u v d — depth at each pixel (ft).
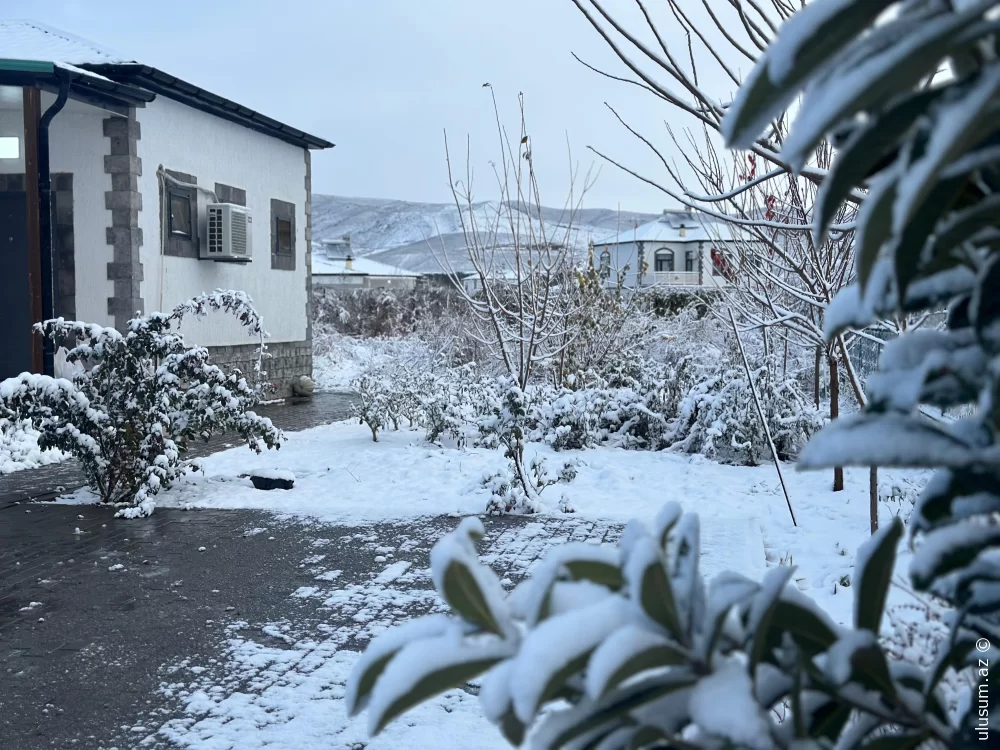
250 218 54.85
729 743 2.43
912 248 2.35
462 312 71.77
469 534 2.90
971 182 2.68
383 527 25.08
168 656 15.31
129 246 45.44
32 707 13.25
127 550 22.52
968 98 1.87
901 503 23.80
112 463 27.63
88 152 45.50
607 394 40.19
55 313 46.01
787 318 19.61
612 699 2.49
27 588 19.31
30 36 49.83
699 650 2.55
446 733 12.21
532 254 37.93
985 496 2.80
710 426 35.45
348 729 12.43
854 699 2.82
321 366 79.56
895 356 2.75
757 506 27.14
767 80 2.20
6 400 26.45
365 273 165.07
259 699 13.50
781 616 2.88
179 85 47.01
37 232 41.55
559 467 33.58
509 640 2.62
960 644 2.97
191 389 28.14
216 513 26.91
